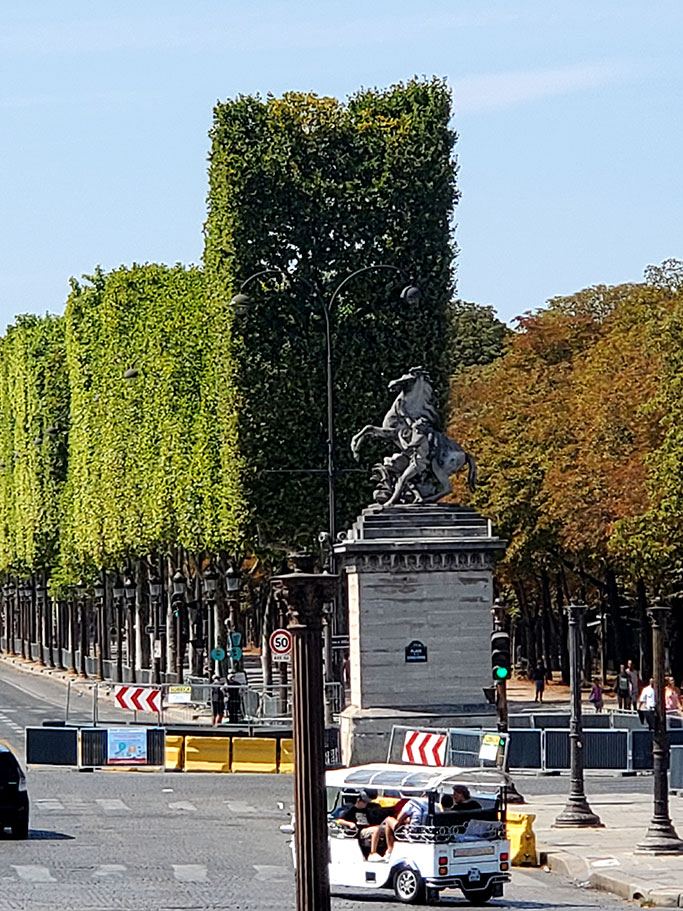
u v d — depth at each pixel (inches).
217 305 3885.3
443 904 1801.2
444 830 1792.6
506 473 5275.6
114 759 3248.0
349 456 3816.4
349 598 3051.2
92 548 5767.7
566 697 5226.4
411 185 3880.4
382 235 3868.1
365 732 2920.8
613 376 4913.9
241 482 3828.7
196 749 3225.9
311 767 1189.7
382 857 1818.4
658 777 2119.8
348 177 3868.1
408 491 3021.7
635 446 4608.8
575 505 4662.9
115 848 2126.0
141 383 4995.1
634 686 4325.8
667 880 1909.4
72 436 6087.6
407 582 2962.6
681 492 4180.6
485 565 2979.8
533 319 6176.2
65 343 6737.2
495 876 1813.5
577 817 2348.7
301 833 1190.3
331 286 3860.7
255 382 3823.8
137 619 6028.5
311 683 1193.4
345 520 3809.1
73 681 6397.6
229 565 4685.0
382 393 3831.2
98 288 5885.8
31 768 3245.6
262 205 3836.1
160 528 4881.9
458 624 2967.5
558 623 6471.5
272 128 3868.1
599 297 6338.6
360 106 3944.4
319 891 1183.6
